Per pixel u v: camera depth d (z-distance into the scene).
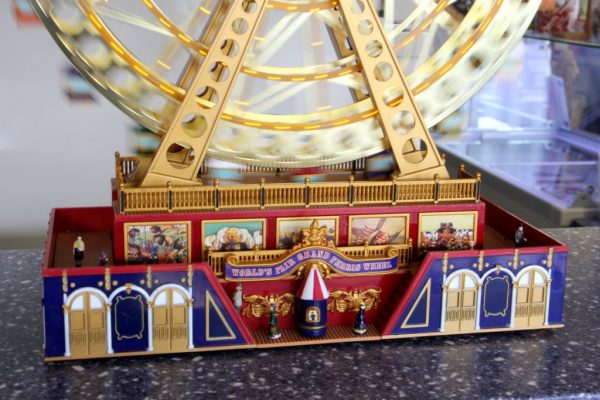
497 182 1.05
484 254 0.57
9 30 0.94
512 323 0.59
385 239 0.58
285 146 0.58
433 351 0.56
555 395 0.51
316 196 0.57
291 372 0.53
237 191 0.56
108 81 0.55
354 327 0.58
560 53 1.09
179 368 0.53
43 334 0.57
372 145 0.59
